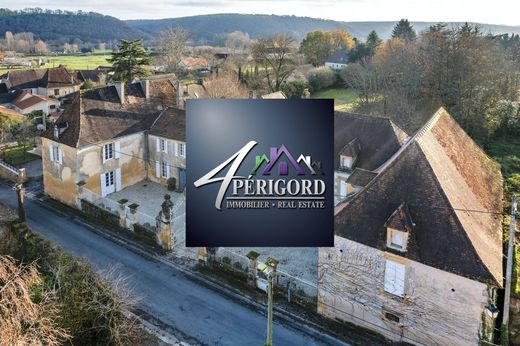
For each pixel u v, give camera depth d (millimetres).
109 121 33688
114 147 33375
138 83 37656
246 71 70562
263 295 21703
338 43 110500
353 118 31156
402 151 18906
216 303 21219
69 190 31453
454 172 20375
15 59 137000
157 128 35688
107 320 17516
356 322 19234
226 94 54125
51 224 28906
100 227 28484
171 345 18500
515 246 21234
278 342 18656
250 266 21984
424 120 46812
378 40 90938
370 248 18141
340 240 18828
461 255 16219
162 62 90562
